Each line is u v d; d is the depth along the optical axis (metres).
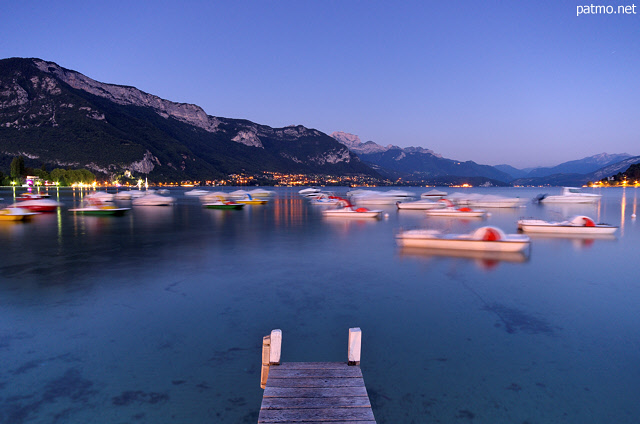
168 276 15.44
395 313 11.17
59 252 20.97
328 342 9.14
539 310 11.48
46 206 52.53
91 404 6.62
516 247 19.92
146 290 13.38
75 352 8.50
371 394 7.04
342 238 26.92
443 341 9.24
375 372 7.79
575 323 10.42
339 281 14.75
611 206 63.09
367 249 21.98
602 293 13.23
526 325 10.30
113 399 6.76
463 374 7.73
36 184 145.88
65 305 11.66
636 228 32.81
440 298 12.61
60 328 9.85
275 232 30.48
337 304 11.97
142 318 10.62
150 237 27.39
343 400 5.32
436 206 54.75
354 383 5.79
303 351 8.66
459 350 8.77
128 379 7.39
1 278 14.91
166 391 7.02
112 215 47.84
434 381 7.47
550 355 8.54
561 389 7.21
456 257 19.16
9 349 8.63
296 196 119.88
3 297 12.42
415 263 17.88
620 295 13.02
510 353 8.63
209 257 19.61
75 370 7.72
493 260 18.56
